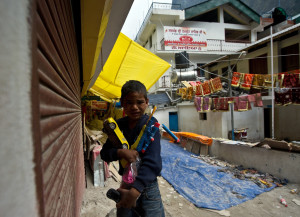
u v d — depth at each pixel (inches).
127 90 42.1
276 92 314.2
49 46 19.4
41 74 14.9
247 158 248.8
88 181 171.9
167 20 689.6
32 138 8.1
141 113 43.2
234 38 873.5
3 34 6.2
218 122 409.7
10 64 6.5
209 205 163.6
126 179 40.1
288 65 420.2
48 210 16.8
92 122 367.2
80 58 104.3
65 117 33.9
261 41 398.0
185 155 340.5
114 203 139.9
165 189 206.7
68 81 41.9
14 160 6.6
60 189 25.4
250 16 713.0
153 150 40.5
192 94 437.4
